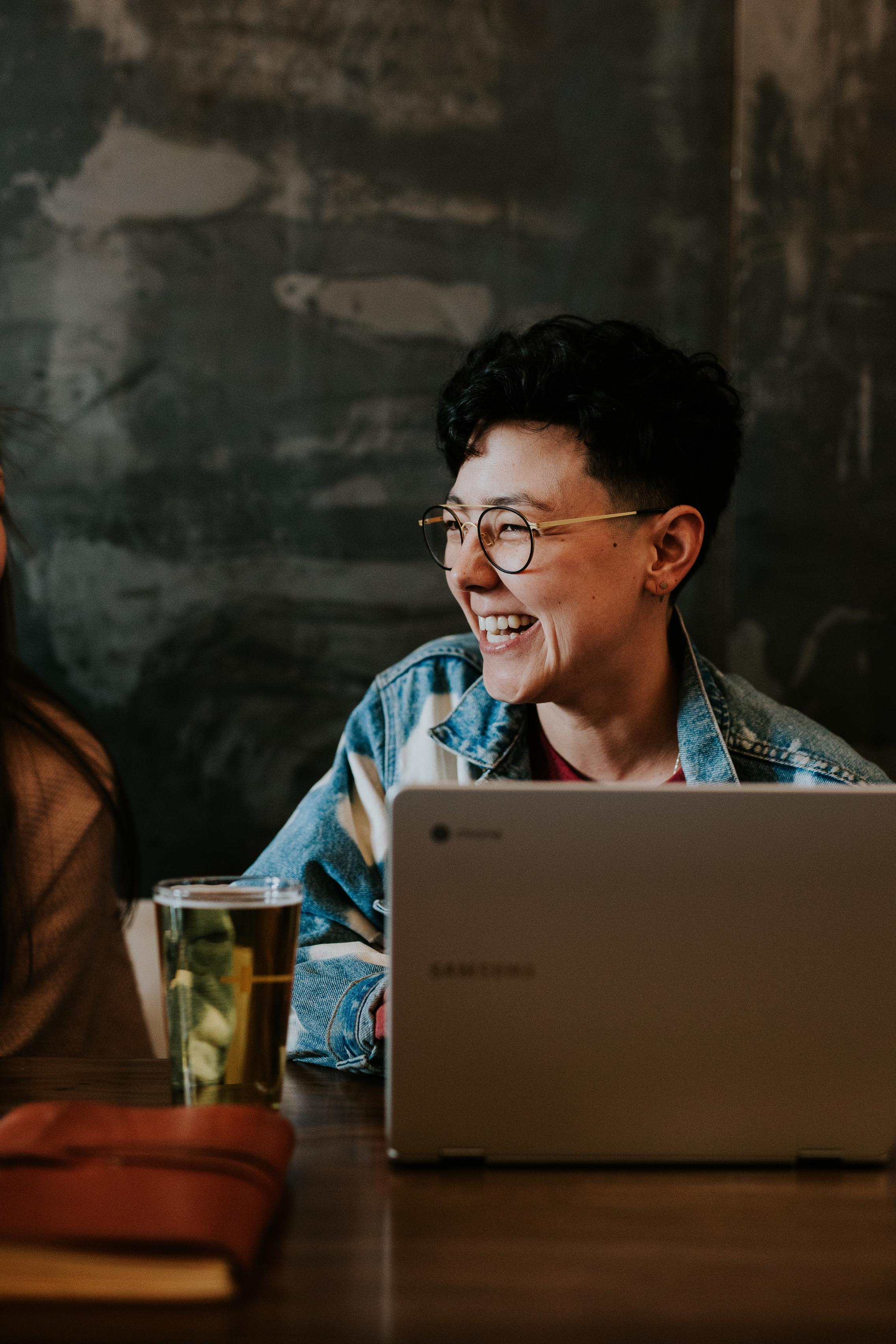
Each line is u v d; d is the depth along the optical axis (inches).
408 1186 25.2
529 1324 19.1
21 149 85.3
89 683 85.9
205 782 86.4
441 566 45.3
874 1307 19.9
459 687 49.3
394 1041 26.3
